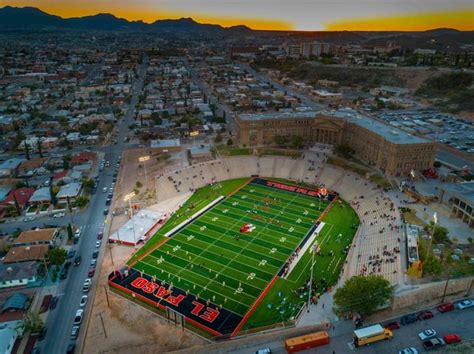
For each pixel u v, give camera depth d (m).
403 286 100.44
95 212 161.50
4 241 138.38
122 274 120.00
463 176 171.00
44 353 91.31
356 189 175.75
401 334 85.38
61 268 122.81
